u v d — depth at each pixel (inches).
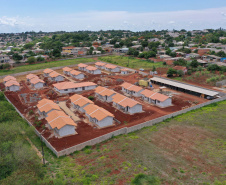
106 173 1193.4
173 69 3496.6
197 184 1086.4
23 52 6515.8
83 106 2193.7
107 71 4286.4
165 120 1943.9
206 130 1710.1
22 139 1477.6
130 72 4084.6
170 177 1146.7
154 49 5738.2
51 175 1172.5
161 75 3668.8
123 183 1101.1
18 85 3129.9
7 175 1074.1
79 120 2020.2
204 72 3511.3
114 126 1887.3
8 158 1138.0
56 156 1413.6
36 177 1032.8
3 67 4387.3
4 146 1224.8
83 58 5634.8
